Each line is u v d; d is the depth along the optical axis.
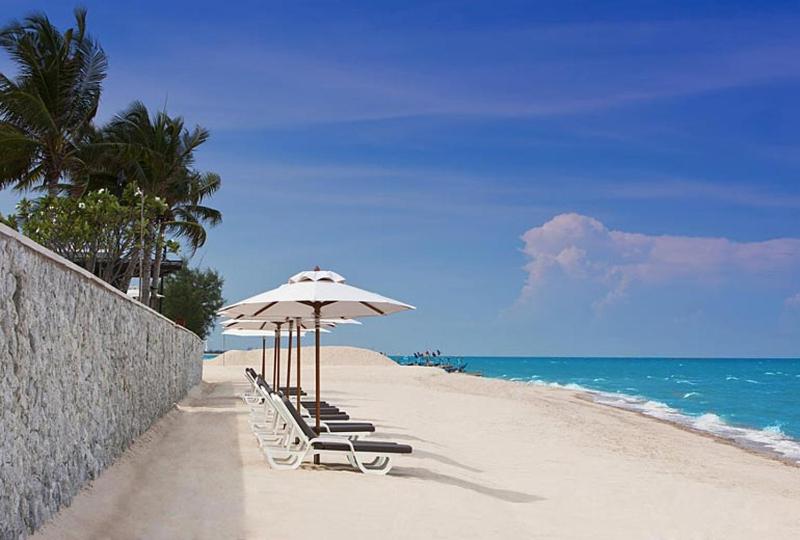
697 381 68.38
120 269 26.20
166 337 14.41
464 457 11.53
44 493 5.31
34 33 23.86
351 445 9.23
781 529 8.04
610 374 88.06
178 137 30.45
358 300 10.12
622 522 7.70
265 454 9.92
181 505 6.84
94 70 24.92
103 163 27.41
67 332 6.11
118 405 8.71
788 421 27.73
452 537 6.40
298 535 6.09
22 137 22.78
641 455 14.05
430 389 28.66
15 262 4.71
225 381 30.98
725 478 12.03
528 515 7.62
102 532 5.64
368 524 6.61
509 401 24.52
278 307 12.12
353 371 40.00
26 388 4.93
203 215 34.72
